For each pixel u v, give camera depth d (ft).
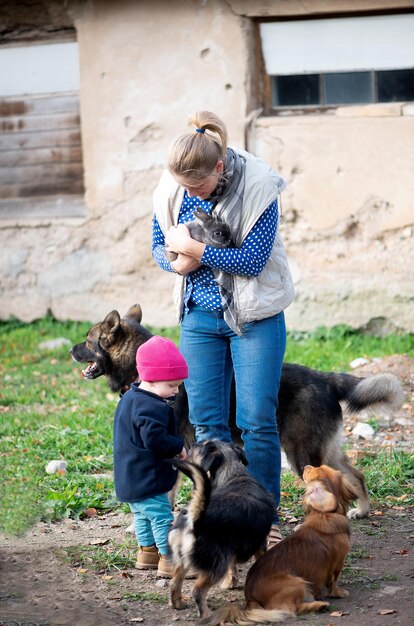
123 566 15.01
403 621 12.34
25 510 17.13
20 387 27.81
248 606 12.59
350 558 15.01
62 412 25.03
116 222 33.86
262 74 31.65
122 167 33.45
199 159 13.37
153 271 33.71
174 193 14.74
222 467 13.70
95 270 34.40
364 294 30.78
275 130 30.94
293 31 30.86
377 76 30.14
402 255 30.12
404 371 26.61
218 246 14.02
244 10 30.76
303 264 31.45
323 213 30.81
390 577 14.08
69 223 34.45
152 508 14.24
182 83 32.17
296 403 16.84
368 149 29.86
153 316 33.91
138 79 32.71
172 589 13.17
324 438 16.88
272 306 14.51
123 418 14.25
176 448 13.99
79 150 34.55
